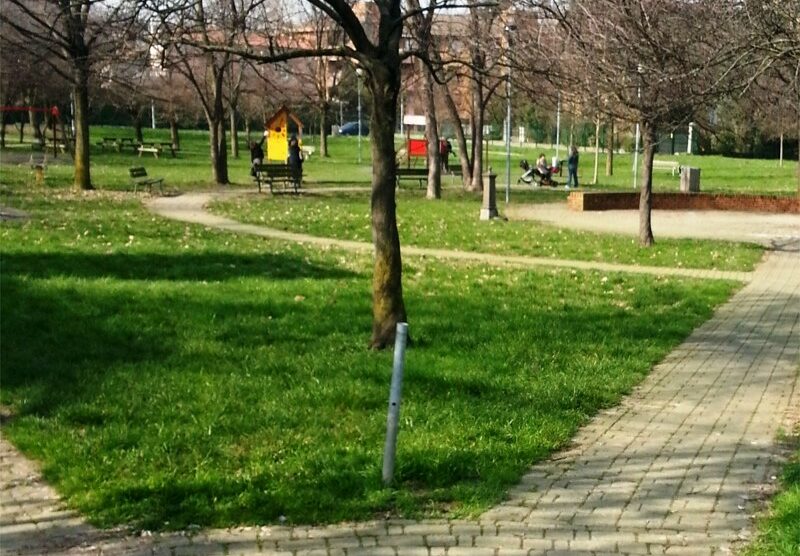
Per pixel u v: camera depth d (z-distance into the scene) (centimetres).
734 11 868
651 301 1339
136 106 5150
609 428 738
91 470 591
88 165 3025
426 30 1020
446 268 1609
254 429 685
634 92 1472
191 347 931
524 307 1230
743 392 863
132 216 2252
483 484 585
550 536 512
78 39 1116
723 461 652
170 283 1284
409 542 500
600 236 2231
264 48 1203
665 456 663
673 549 499
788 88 991
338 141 8362
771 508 557
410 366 873
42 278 1266
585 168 5647
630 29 979
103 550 487
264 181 3278
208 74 3900
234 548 489
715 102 1120
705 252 1964
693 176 3641
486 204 2541
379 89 919
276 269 1488
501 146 7562
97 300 1126
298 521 523
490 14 1135
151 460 612
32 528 516
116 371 836
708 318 1241
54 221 1995
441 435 673
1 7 1463
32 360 866
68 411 714
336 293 1265
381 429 687
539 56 1002
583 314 1203
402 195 3422
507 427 703
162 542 496
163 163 4991
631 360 962
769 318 1251
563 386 839
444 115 5078
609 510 553
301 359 895
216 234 1981
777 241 2250
